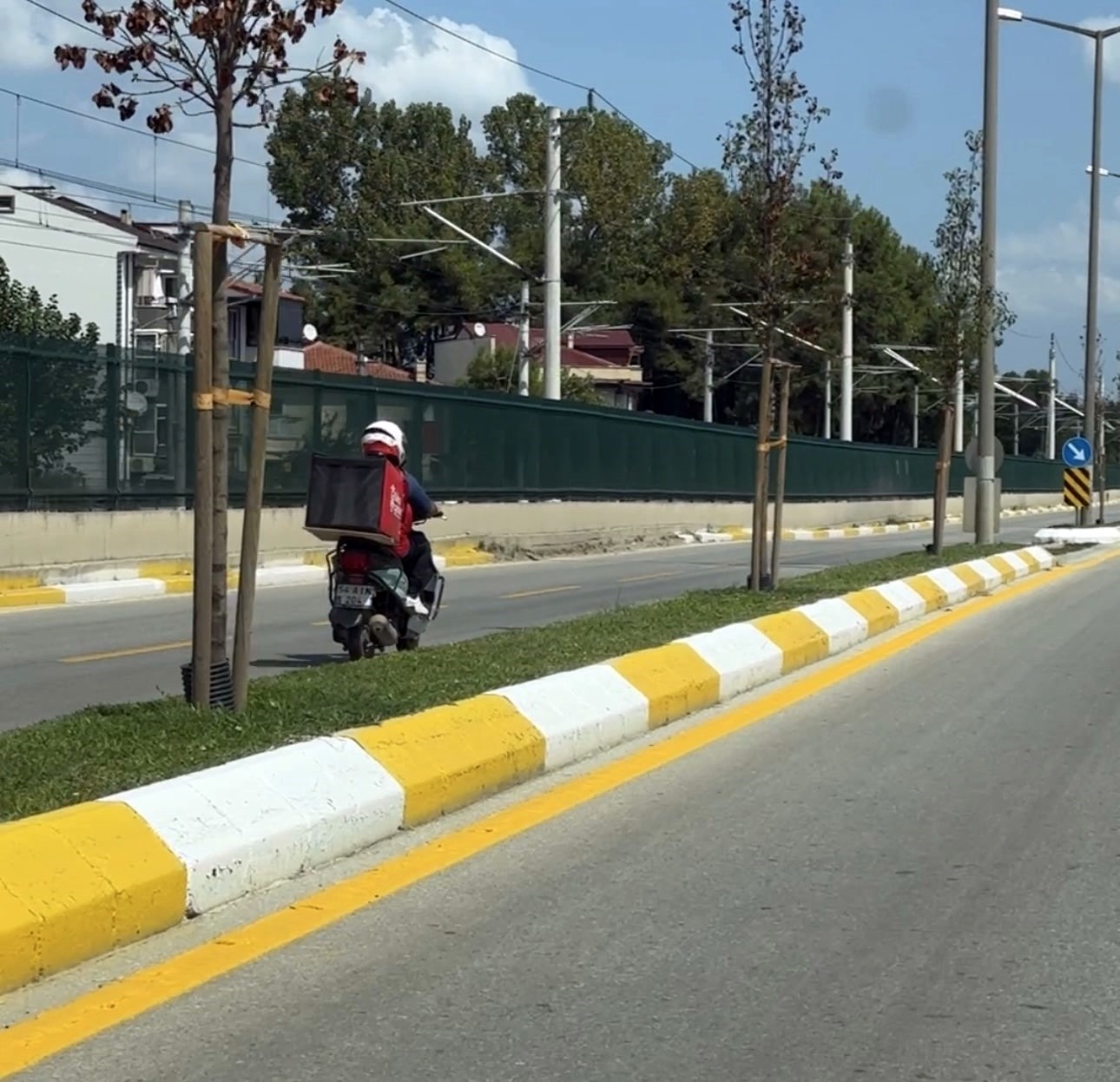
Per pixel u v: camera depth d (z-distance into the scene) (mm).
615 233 75125
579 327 62281
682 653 12055
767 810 8484
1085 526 38125
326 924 6336
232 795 6926
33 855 5859
